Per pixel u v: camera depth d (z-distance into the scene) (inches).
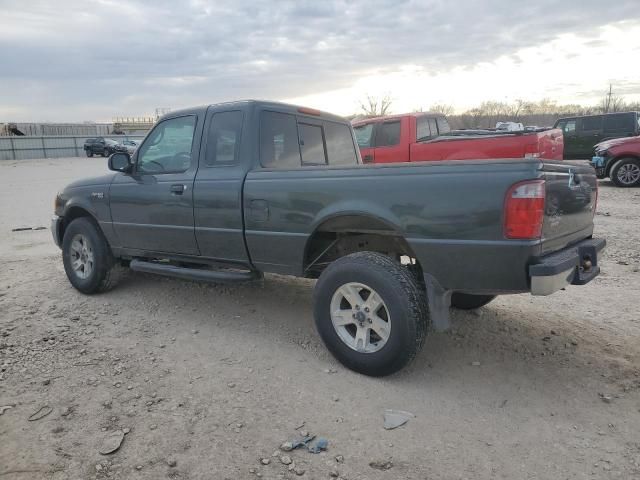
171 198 179.6
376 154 399.5
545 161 121.8
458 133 393.1
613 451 106.3
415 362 147.9
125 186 194.9
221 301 203.0
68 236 215.9
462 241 123.0
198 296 209.2
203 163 173.9
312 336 167.8
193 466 103.0
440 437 112.2
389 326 131.9
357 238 160.1
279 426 116.7
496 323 175.6
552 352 152.6
